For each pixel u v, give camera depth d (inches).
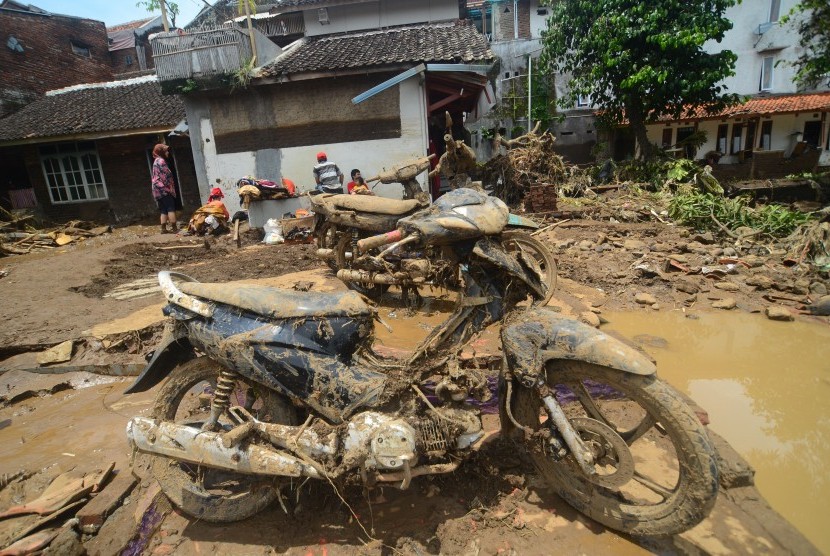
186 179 614.2
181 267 305.7
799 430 131.2
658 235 351.9
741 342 186.4
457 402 100.4
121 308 216.4
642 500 95.0
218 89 465.7
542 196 417.4
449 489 101.8
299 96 470.6
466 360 138.8
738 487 100.6
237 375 93.0
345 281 209.2
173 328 95.0
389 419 85.4
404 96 458.9
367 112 466.6
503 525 91.8
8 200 613.3
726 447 109.3
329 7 692.1
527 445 95.4
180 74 458.0
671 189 492.7
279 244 366.3
